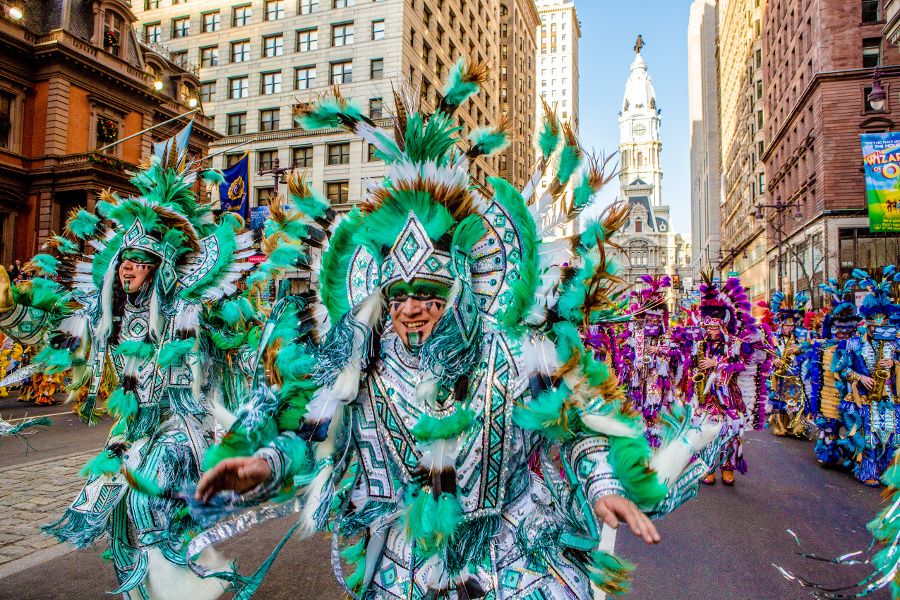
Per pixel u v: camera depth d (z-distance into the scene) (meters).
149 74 34.47
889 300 7.50
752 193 60.66
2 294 3.50
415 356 1.83
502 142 1.94
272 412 1.81
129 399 3.28
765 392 7.32
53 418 11.21
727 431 6.93
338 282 1.92
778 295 12.55
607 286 1.90
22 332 3.65
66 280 3.79
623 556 4.87
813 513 6.07
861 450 7.36
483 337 1.84
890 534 3.51
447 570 1.76
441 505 1.70
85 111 31.33
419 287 1.72
